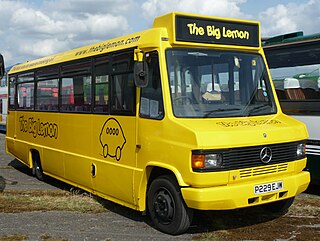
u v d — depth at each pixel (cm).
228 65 700
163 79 641
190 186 595
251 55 732
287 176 661
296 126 680
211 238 629
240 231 663
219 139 583
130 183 705
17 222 722
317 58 870
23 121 1162
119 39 772
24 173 1210
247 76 716
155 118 652
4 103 2750
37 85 1081
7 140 1279
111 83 765
